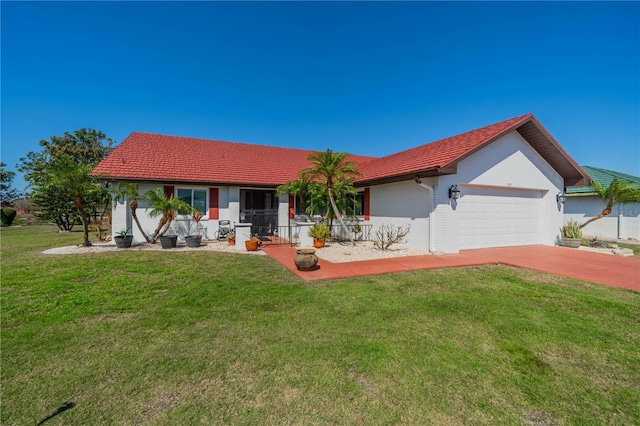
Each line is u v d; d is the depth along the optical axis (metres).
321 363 3.19
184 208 11.59
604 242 14.43
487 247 11.56
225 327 4.11
